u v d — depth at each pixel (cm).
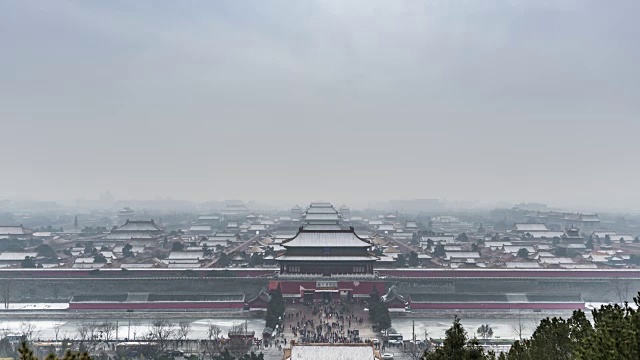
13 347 15638
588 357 4472
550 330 5909
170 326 17938
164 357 14138
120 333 17962
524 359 6034
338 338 16475
